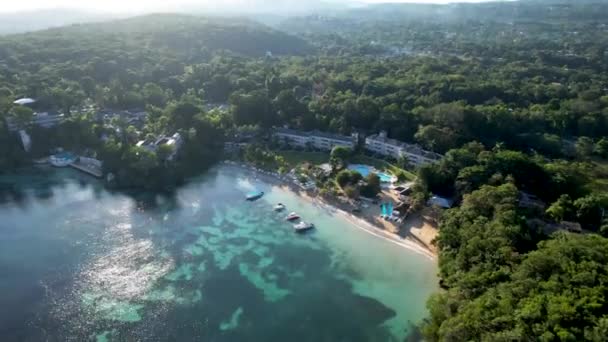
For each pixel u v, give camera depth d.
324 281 149.12
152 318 130.00
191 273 151.50
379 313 134.25
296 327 128.25
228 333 125.31
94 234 172.38
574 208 171.88
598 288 109.44
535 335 99.25
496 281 122.69
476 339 103.31
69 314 130.38
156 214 189.12
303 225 180.12
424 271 153.62
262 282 148.00
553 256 124.38
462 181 187.88
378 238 173.50
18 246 162.88
